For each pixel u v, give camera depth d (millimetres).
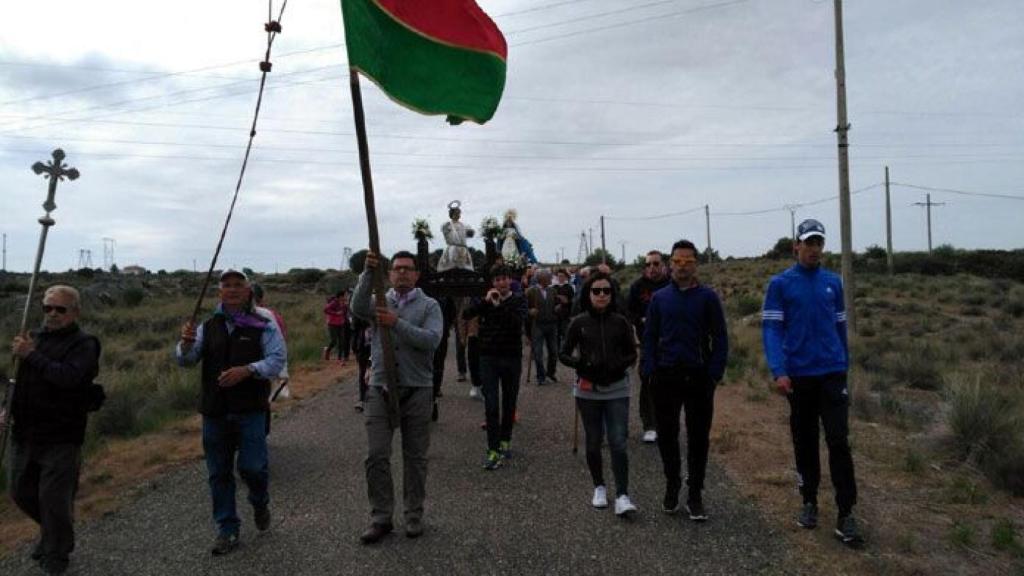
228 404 5109
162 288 55688
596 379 5797
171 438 9156
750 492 6301
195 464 7711
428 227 11234
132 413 9898
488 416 7227
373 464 5293
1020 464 6371
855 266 55812
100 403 5004
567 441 8312
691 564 4773
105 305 38344
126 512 6098
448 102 5445
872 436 8367
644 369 5812
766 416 9594
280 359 5242
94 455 8203
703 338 5629
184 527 5680
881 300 30016
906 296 33250
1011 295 30391
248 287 5324
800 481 5504
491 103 5594
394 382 5059
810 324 5309
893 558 4836
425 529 5469
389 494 5332
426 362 5445
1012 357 15266
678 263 5641
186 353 5156
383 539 5273
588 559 4871
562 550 5035
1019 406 8633
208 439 5133
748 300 29219
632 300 8227
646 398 8148
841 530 5094
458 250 11734
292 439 8641
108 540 5426
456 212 11906
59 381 4676
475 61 5520
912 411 9531
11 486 4871
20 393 4750
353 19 4891
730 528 5434
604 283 5859
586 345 5871
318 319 28781
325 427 9312
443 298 10688
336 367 15969
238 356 5121
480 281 11031
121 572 4816
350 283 56438
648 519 5652
